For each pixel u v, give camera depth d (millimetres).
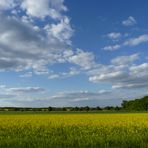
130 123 25875
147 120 30469
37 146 13250
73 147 12992
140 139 14930
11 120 31234
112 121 28875
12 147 13102
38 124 25234
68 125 24188
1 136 17281
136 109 114062
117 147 13031
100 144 13719
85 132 18984
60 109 108125
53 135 17578
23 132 19281
